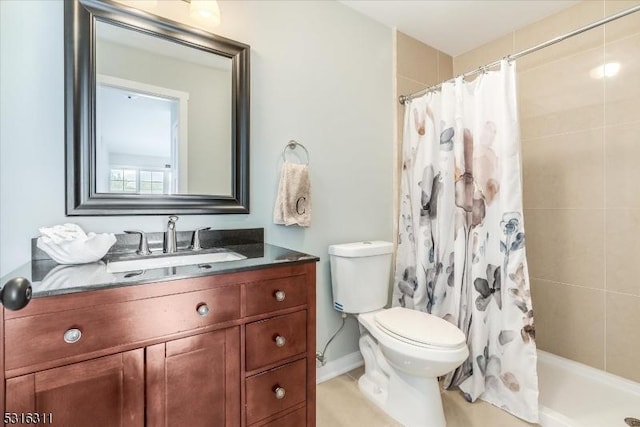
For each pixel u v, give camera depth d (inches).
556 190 76.7
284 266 43.4
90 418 30.1
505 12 76.6
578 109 72.6
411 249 80.5
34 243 41.7
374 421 57.2
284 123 64.7
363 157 78.7
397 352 53.2
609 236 68.4
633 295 65.2
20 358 27.0
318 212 70.6
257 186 61.1
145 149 49.5
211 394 37.2
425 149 75.6
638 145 64.0
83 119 44.1
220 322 37.8
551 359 77.2
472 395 61.8
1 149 40.4
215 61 55.6
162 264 46.4
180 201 52.0
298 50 66.6
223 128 56.6
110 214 46.1
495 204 62.0
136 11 47.5
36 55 42.1
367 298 67.9
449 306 69.7
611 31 67.2
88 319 29.9
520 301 57.9
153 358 33.3
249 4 59.7
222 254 50.8
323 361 70.9
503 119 60.2
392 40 84.3
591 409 58.7
